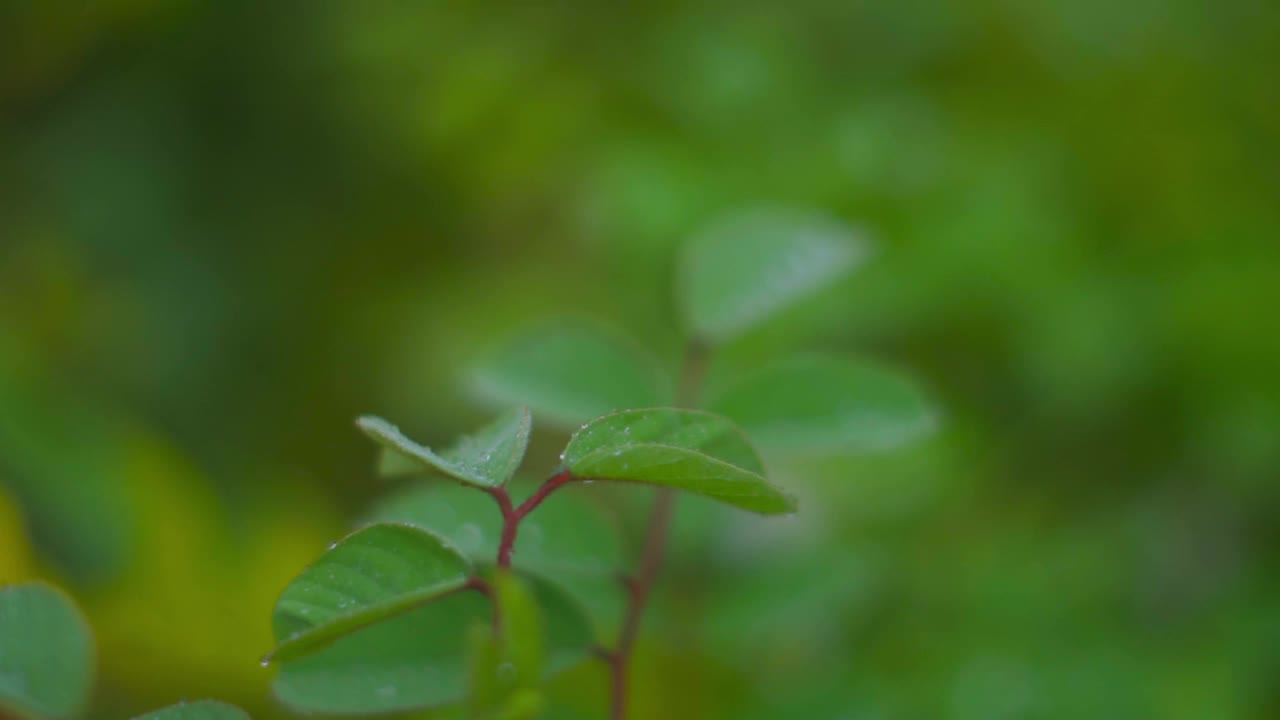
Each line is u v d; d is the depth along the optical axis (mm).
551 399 422
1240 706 603
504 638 290
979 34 914
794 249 445
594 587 404
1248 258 782
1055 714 562
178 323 978
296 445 1013
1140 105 874
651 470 306
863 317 790
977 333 803
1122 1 887
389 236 1064
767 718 494
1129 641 613
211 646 616
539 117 987
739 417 412
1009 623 626
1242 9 883
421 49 1010
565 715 403
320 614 303
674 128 913
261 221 1026
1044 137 856
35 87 997
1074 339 762
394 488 955
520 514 309
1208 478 751
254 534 684
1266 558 709
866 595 605
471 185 1046
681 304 437
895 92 896
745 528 523
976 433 776
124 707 592
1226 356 758
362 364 1031
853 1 932
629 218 840
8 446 732
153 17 1010
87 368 948
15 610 312
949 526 730
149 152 993
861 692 505
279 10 1025
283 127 1033
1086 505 764
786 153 863
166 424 962
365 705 326
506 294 970
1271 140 853
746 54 910
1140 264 795
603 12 981
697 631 478
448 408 971
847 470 735
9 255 962
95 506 703
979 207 816
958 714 556
